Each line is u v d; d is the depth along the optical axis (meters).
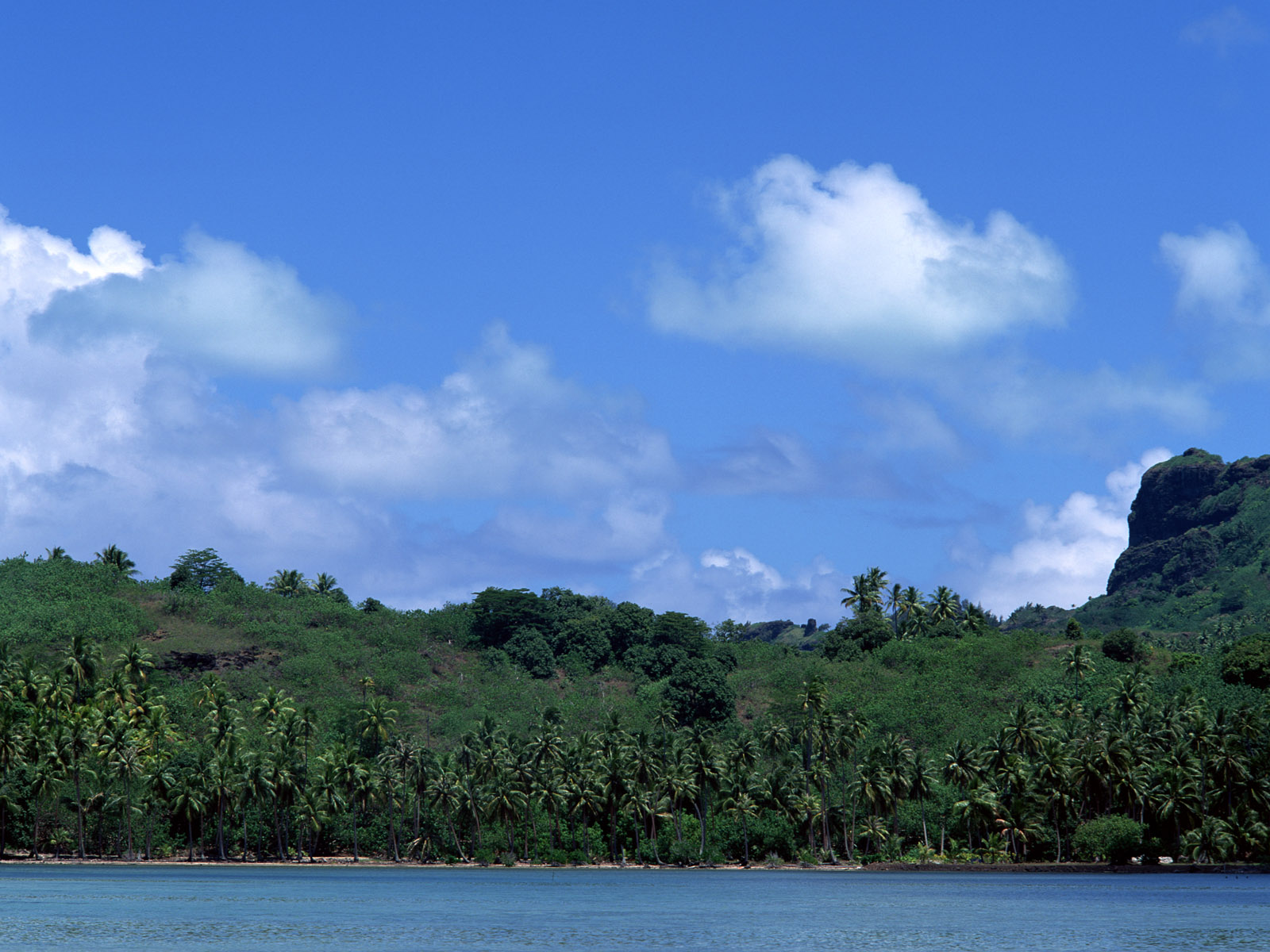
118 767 185.50
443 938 104.81
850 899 146.88
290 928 110.38
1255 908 133.38
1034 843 190.50
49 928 108.00
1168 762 179.50
